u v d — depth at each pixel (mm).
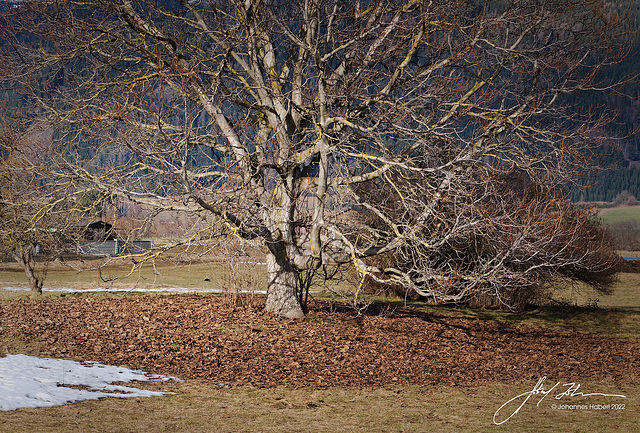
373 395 10680
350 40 14906
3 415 7305
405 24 14375
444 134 13992
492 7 15406
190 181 13109
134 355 12820
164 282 31766
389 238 16422
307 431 7984
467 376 12922
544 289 23953
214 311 19078
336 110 15039
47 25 15117
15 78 15586
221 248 17484
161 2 16234
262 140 17172
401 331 18078
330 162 16609
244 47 16469
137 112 15023
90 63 16234
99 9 15477
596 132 15070
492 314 23344
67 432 6828
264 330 16516
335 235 16422
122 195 14164
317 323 18016
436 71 15344
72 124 15992
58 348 12703
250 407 9242
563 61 15227
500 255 15570
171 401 9195
